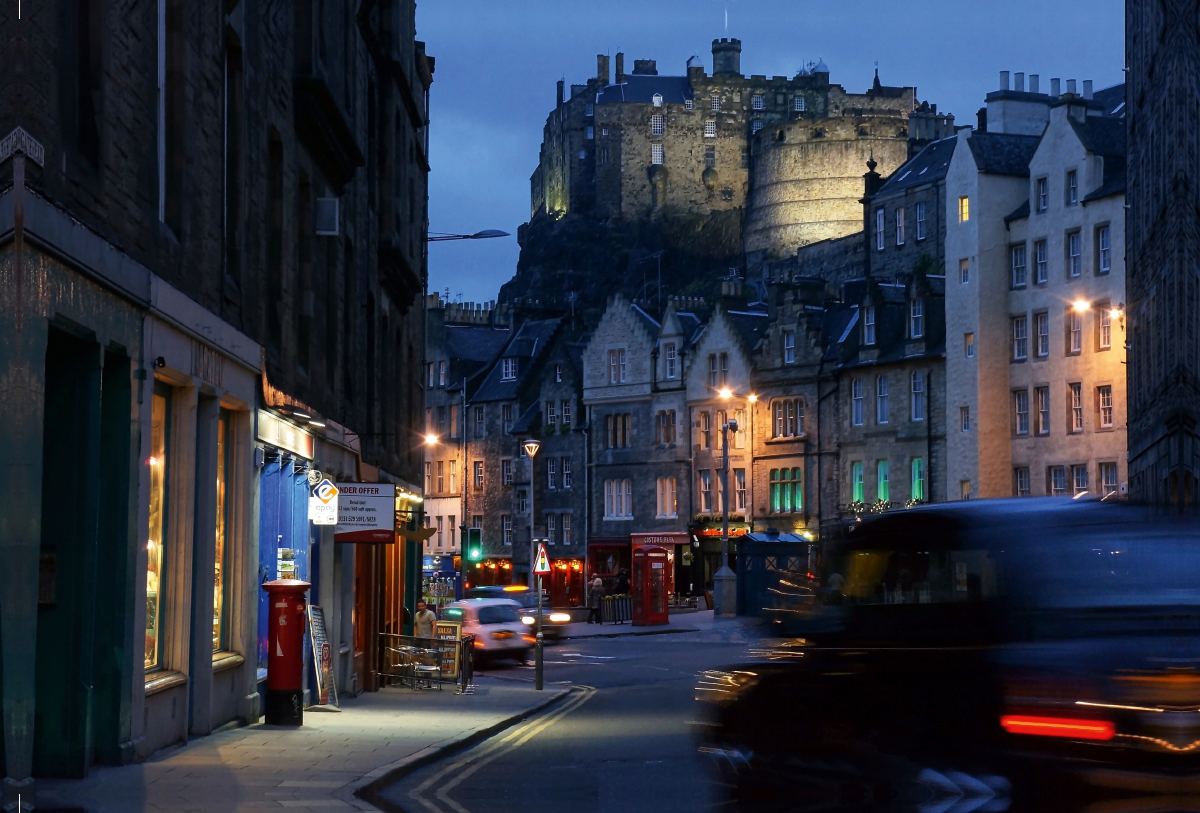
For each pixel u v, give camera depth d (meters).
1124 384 61.91
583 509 86.88
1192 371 40.66
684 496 80.81
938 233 86.19
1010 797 8.97
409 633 38.66
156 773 14.26
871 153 154.00
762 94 179.50
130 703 14.72
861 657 10.58
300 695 20.23
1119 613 9.04
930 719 9.77
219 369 17.98
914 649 10.06
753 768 11.80
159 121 15.81
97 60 13.67
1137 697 8.48
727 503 66.69
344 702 26.47
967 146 68.31
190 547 17.06
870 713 10.41
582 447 87.19
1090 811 8.55
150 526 16.19
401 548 36.81
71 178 12.76
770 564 62.75
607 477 85.31
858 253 111.38
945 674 9.71
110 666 14.37
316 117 23.62
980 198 67.31
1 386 11.72
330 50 25.38
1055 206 65.38
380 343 33.91
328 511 22.92
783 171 157.12
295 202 23.36
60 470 13.74
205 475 17.81
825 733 10.95
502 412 94.56
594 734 21.38
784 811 11.41
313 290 24.70
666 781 15.52
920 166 90.31
